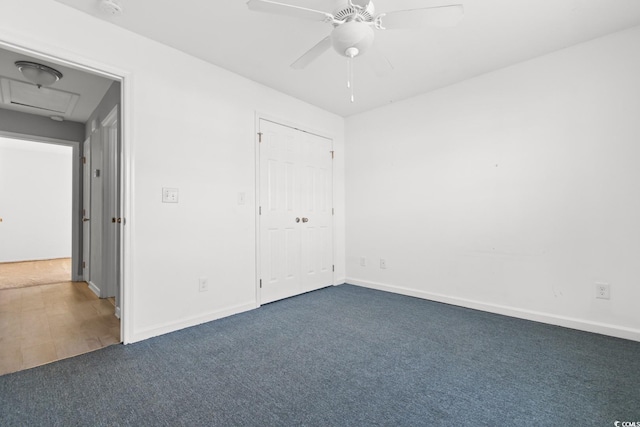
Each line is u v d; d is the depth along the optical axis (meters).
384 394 1.50
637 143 2.12
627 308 2.16
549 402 1.43
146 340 2.16
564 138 2.41
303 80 2.94
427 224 3.24
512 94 2.66
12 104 3.49
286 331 2.33
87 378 1.65
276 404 1.42
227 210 2.71
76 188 4.18
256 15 1.99
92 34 1.97
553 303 2.46
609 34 2.21
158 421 1.30
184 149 2.43
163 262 2.29
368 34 1.56
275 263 3.16
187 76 2.46
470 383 1.60
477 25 2.08
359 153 3.90
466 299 2.95
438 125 3.15
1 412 1.36
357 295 3.41
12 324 2.51
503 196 2.72
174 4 1.87
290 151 3.35
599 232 2.26
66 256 6.72
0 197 5.97
